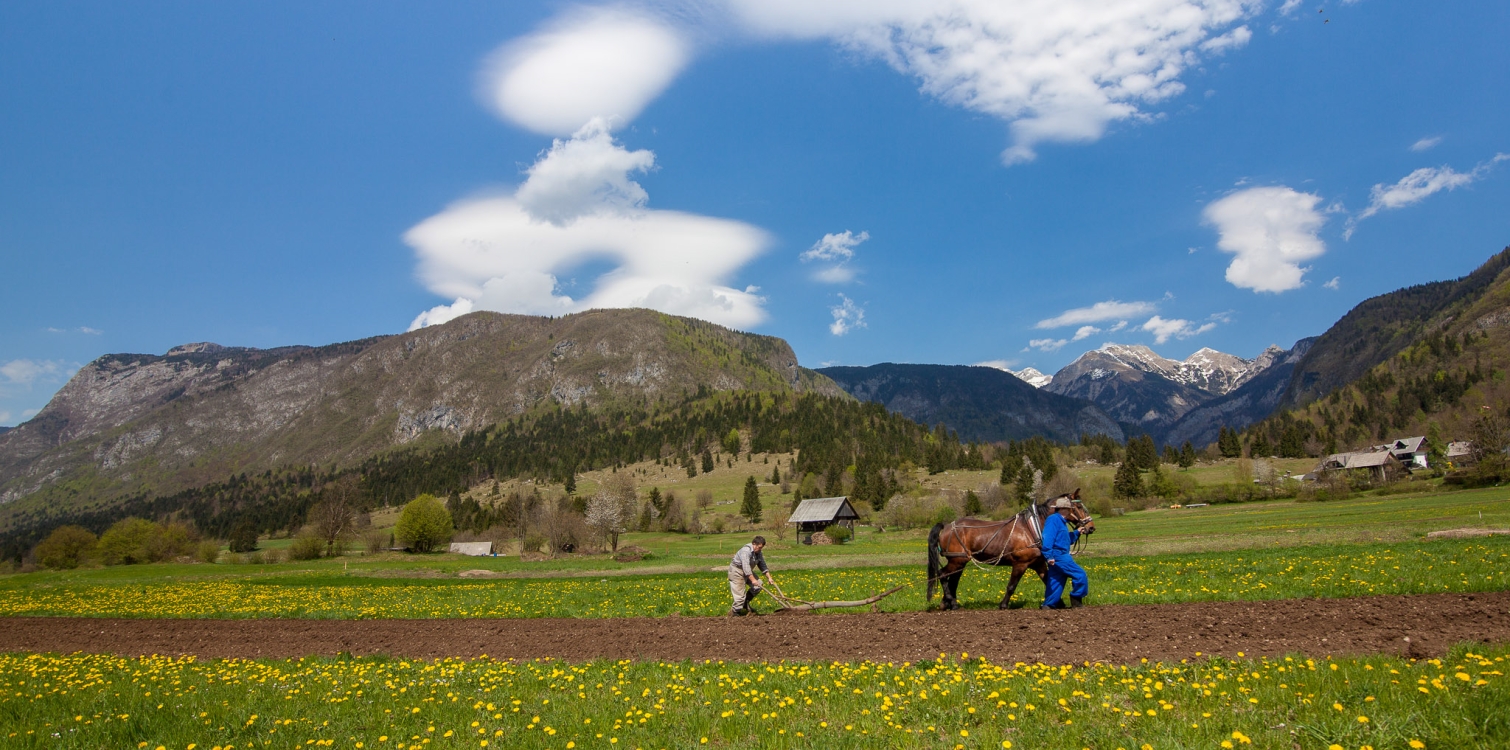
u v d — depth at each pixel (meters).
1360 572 20.39
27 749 9.55
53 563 106.69
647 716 9.59
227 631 22.88
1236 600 17.02
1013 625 14.95
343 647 18.86
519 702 10.93
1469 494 80.19
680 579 41.00
